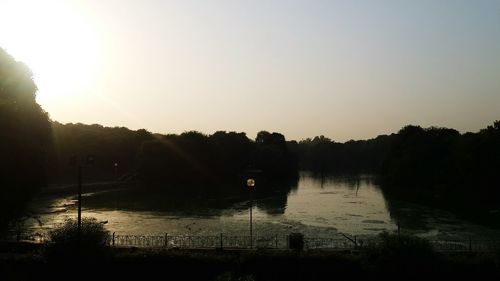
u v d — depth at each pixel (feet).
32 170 189.47
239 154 602.03
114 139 561.02
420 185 431.84
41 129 205.26
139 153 504.43
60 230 105.81
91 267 101.40
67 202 334.44
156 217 257.14
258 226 222.48
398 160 462.60
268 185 497.05
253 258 101.45
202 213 274.36
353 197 367.66
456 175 379.35
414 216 259.80
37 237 173.06
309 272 99.14
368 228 217.97
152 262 102.99
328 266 99.09
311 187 473.67
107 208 299.38
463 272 94.17
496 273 94.27
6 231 187.21
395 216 259.60
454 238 192.44
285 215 263.90
